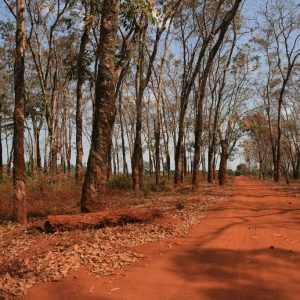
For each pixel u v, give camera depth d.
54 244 9.50
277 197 21.25
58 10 28.70
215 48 24.55
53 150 27.89
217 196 21.81
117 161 61.62
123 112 52.31
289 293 6.05
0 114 30.98
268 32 40.25
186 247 8.84
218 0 29.41
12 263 7.60
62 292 6.27
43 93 28.45
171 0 25.17
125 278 6.80
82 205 12.34
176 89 49.16
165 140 49.47
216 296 5.96
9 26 25.45
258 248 8.62
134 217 11.40
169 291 6.18
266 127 56.91
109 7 12.24
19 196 12.86
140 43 24.80
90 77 18.39
